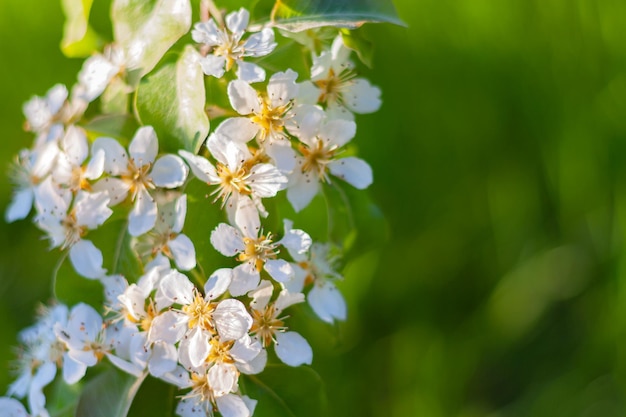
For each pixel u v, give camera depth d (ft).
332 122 1.97
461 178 2.79
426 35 2.75
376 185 2.76
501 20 2.69
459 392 2.66
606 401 2.61
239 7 2.06
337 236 2.07
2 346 2.83
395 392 2.65
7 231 3.00
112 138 1.96
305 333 2.01
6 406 2.08
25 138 3.04
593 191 2.71
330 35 2.01
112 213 1.97
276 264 1.91
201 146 1.95
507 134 2.78
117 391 1.95
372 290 2.70
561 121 2.71
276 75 1.92
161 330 1.90
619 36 2.64
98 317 1.98
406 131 2.78
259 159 1.94
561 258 2.76
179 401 1.96
